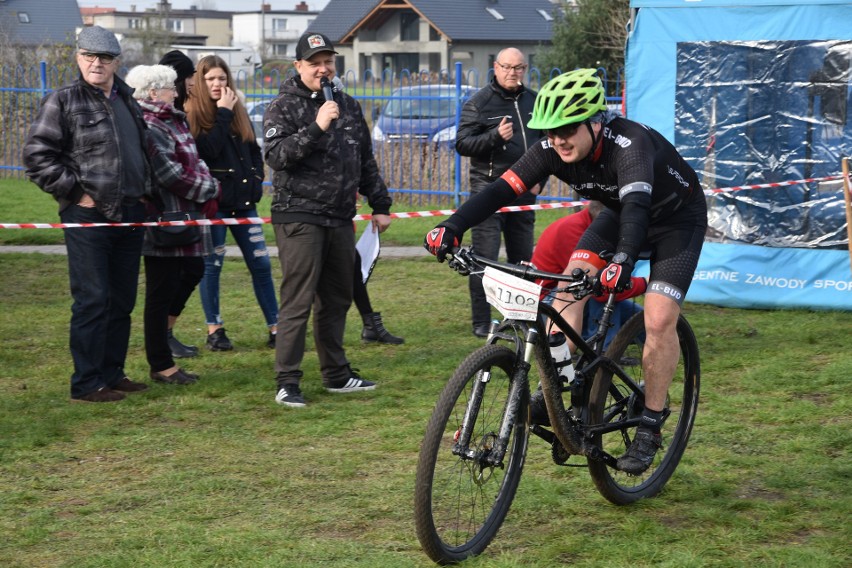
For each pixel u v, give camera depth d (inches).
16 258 458.9
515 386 157.8
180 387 258.8
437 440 148.4
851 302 331.3
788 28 334.6
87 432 225.1
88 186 233.5
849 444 208.2
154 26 2165.4
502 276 153.3
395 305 362.6
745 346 290.4
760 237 342.3
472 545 158.7
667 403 181.3
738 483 190.7
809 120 334.6
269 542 165.3
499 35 2356.1
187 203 258.2
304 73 235.6
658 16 353.4
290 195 235.8
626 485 185.5
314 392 254.4
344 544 163.6
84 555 161.5
